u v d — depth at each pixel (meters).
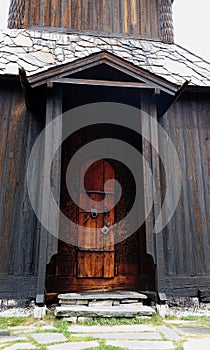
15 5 6.48
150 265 5.15
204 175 5.09
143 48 6.26
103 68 4.39
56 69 4.23
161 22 6.90
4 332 2.93
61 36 6.21
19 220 4.41
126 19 6.82
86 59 4.29
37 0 6.63
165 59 6.03
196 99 5.46
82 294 4.12
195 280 4.58
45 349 2.42
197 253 4.71
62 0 6.71
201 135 5.28
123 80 4.57
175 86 4.45
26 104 4.63
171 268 4.57
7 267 4.22
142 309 3.70
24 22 6.43
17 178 4.56
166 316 3.85
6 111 4.84
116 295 4.05
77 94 4.89
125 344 2.58
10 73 4.81
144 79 4.43
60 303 3.90
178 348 2.46
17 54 5.35
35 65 5.17
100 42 6.19
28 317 3.73
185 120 5.30
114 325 3.35
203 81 5.48
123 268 5.12
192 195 4.96
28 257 4.29
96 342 2.64
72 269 4.93
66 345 2.54
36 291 4.13
